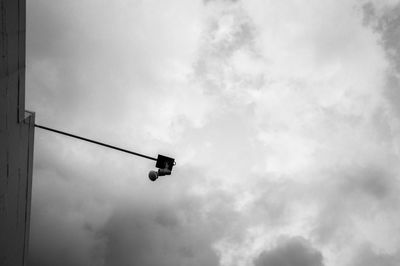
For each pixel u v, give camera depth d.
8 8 4.97
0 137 5.53
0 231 6.41
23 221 7.84
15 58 5.54
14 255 7.64
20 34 5.55
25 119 6.84
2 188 6.04
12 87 5.66
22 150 6.87
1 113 5.42
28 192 7.84
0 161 5.72
